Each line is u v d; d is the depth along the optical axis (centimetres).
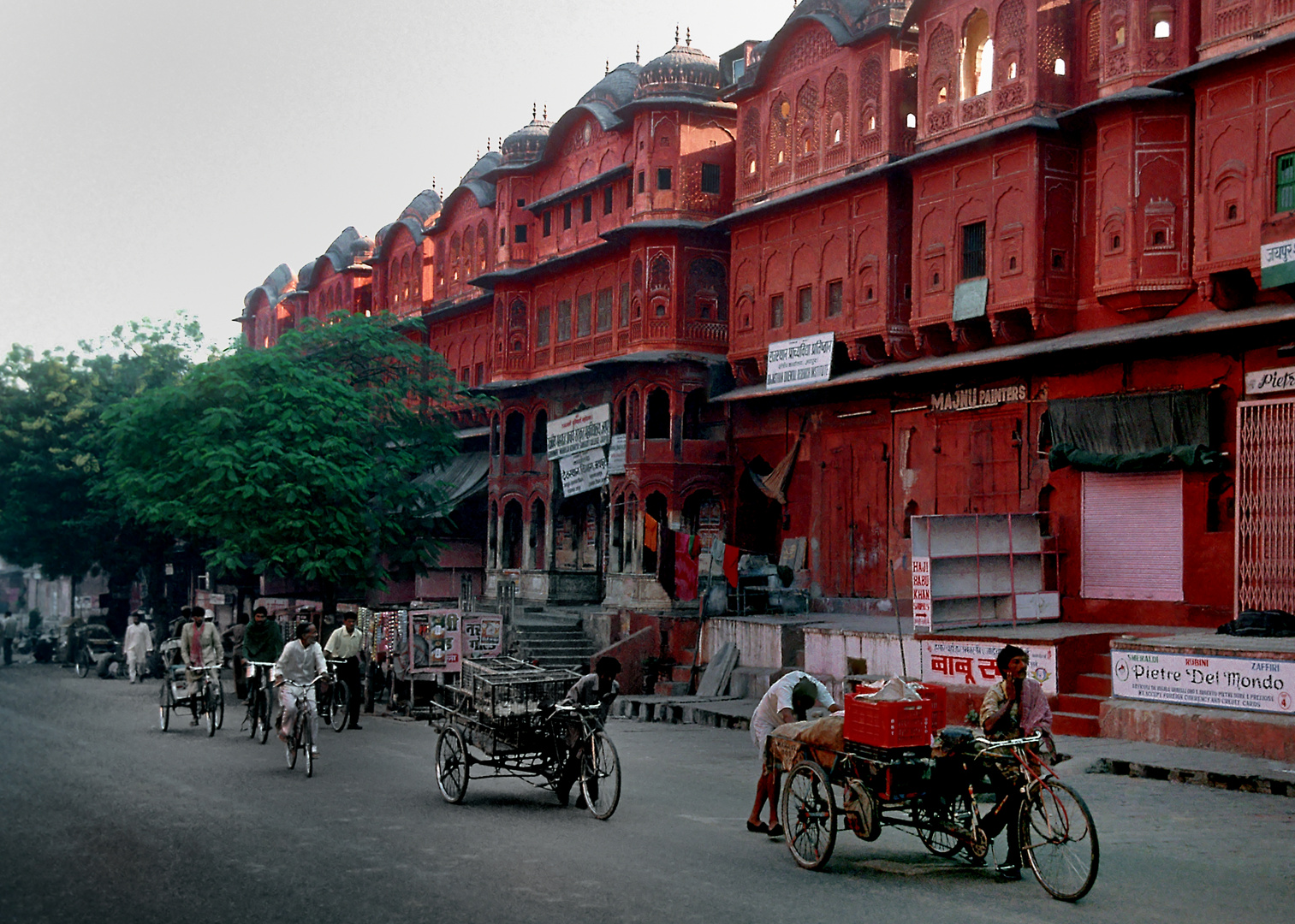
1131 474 1944
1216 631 1670
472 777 1189
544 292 3459
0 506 4309
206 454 2653
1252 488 1734
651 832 1039
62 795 1226
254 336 5703
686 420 2883
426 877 862
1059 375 2059
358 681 2008
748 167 2786
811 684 1036
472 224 3938
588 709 1169
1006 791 866
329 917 757
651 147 2948
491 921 745
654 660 2539
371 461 2888
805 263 2573
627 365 2911
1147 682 1512
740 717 2005
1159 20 1898
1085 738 1521
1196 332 1761
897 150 2375
